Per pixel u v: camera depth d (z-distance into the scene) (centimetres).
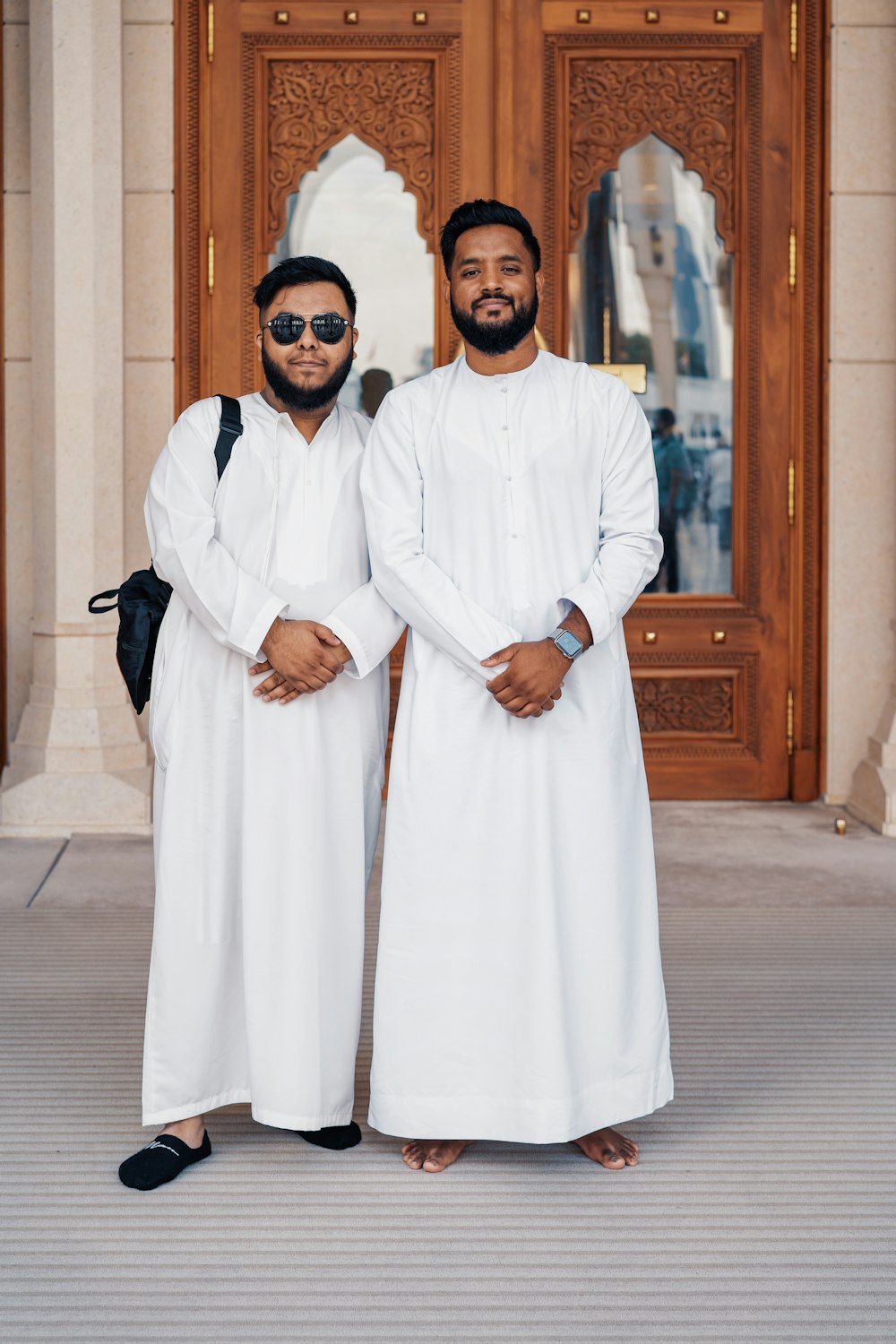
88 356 499
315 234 540
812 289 541
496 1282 214
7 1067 299
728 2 533
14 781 501
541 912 244
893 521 543
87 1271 216
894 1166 256
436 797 249
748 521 548
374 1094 255
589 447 256
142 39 520
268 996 250
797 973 362
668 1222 234
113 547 511
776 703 554
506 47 532
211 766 252
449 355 543
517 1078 246
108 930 393
